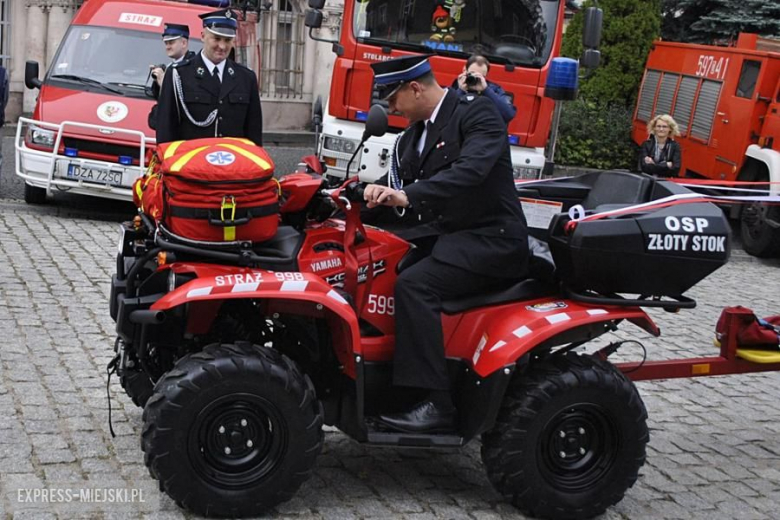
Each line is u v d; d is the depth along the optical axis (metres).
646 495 5.55
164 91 7.23
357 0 11.57
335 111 11.70
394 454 5.78
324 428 6.09
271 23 19.88
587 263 4.99
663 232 5.03
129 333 4.82
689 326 9.32
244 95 7.34
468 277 5.06
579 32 18.09
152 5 12.83
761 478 5.94
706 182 6.69
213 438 4.69
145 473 5.16
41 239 10.03
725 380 7.79
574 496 5.08
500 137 4.96
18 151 11.22
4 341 6.93
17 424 5.61
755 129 14.20
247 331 5.22
